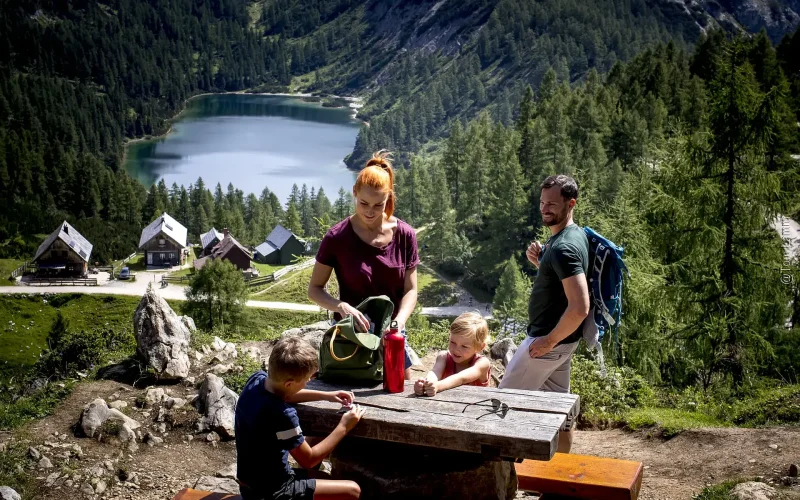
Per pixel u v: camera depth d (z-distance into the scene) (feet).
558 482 15.31
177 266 312.09
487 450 12.66
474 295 274.77
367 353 14.70
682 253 60.54
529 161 319.88
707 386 54.34
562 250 16.93
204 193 494.18
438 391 14.56
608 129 324.60
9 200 430.61
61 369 32.30
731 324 55.62
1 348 183.11
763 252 58.03
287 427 12.73
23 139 600.80
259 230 425.69
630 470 15.61
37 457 22.65
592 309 17.63
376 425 13.43
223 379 28.86
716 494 19.84
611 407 30.63
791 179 58.13
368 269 15.43
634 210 68.13
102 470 22.45
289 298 237.25
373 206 14.80
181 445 24.77
